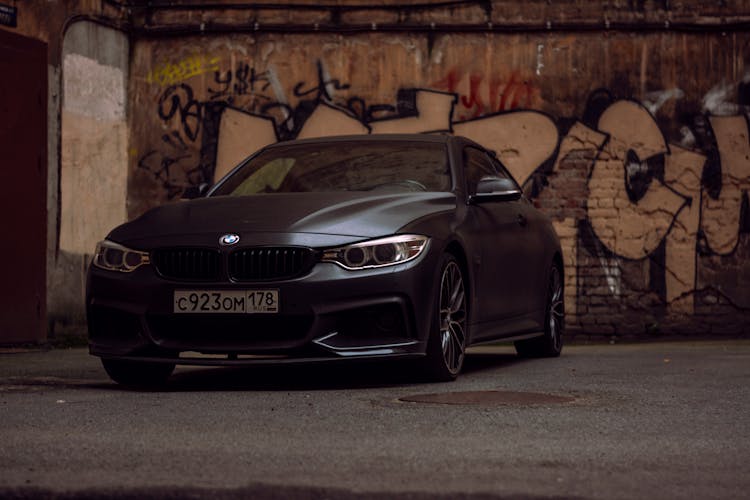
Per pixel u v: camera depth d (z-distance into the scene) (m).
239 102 13.05
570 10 12.76
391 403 5.07
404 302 5.77
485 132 12.82
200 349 5.79
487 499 2.96
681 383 6.07
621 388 5.77
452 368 6.21
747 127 12.59
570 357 8.53
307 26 12.98
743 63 12.63
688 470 3.42
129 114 13.01
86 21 12.12
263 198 6.29
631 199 12.66
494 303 7.01
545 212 12.73
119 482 3.16
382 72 12.91
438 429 4.25
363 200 6.17
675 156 12.64
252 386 6.16
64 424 4.43
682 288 12.62
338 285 5.68
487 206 7.14
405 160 6.97
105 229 12.45
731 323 12.57
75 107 11.89
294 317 5.69
